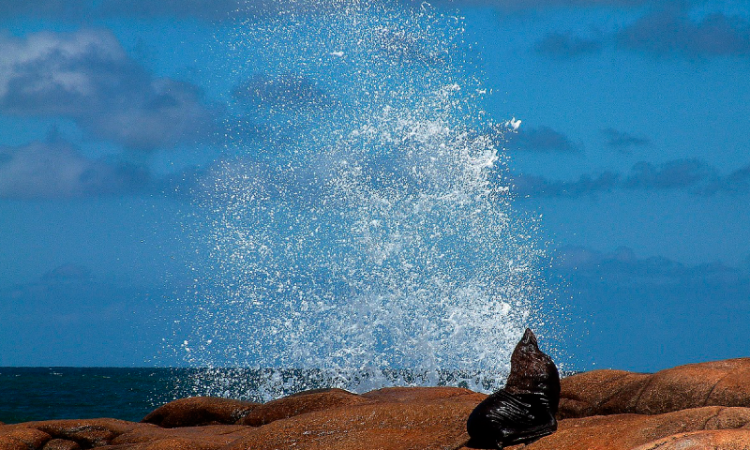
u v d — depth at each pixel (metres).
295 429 31.59
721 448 20.52
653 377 31.55
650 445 21.48
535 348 26.91
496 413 26.12
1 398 124.75
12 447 39.00
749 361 30.39
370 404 33.59
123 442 38.69
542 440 25.47
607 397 32.81
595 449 23.91
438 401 33.88
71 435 40.72
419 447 27.67
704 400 28.94
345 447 28.73
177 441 35.41
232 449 31.42
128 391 143.88
